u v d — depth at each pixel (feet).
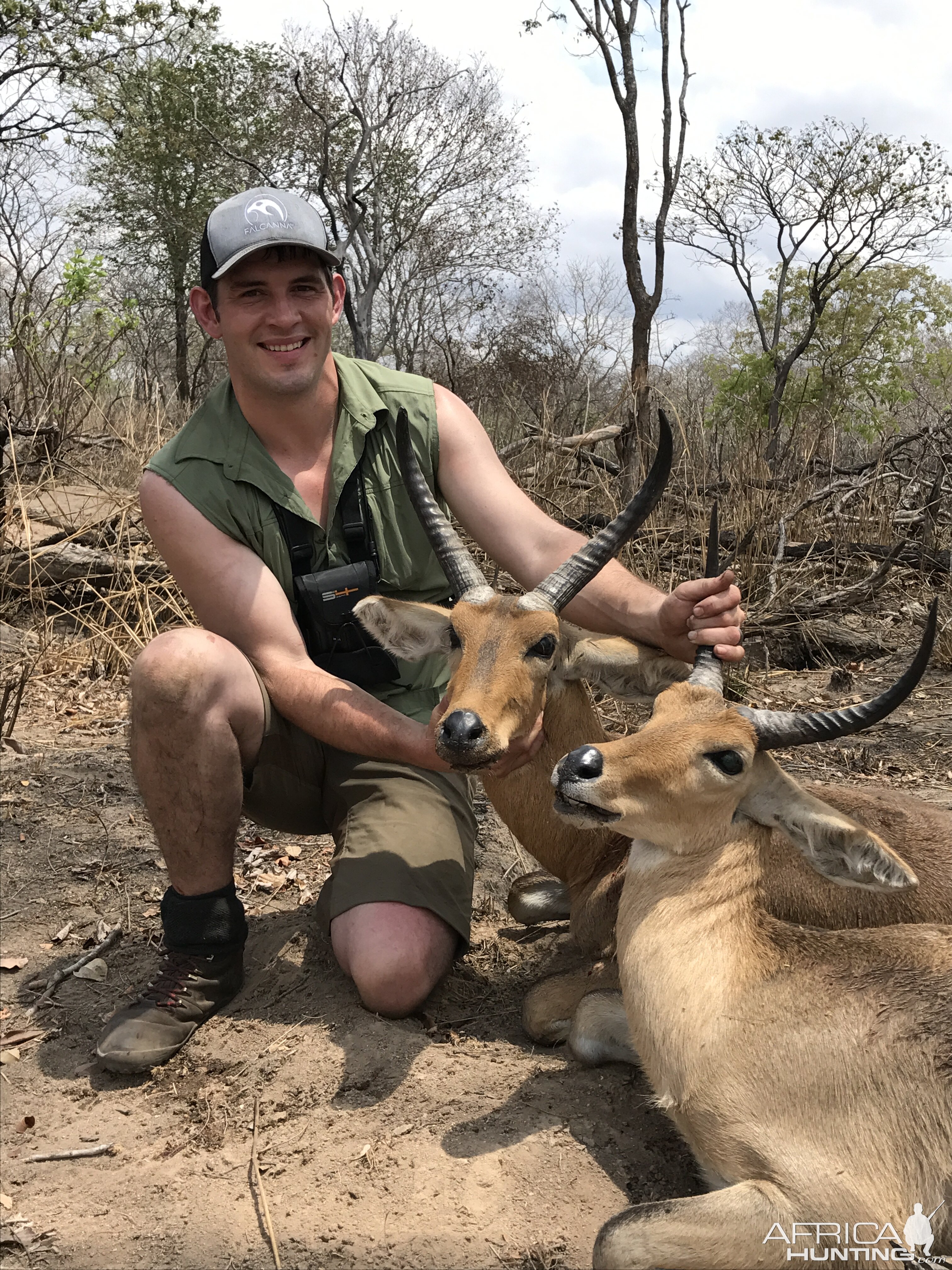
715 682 3.77
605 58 13.52
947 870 4.27
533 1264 3.08
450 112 27.84
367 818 4.49
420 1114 3.65
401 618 4.32
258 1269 3.07
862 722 3.46
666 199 14.08
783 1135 3.13
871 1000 3.25
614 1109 3.71
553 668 4.35
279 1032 4.13
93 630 8.46
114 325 14.66
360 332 23.89
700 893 3.55
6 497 9.84
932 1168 3.07
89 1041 4.16
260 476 4.47
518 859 5.69
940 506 10.80
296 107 27.17
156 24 25.17
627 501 10.23
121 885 5.21
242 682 4.20
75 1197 3.35
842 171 22.41
